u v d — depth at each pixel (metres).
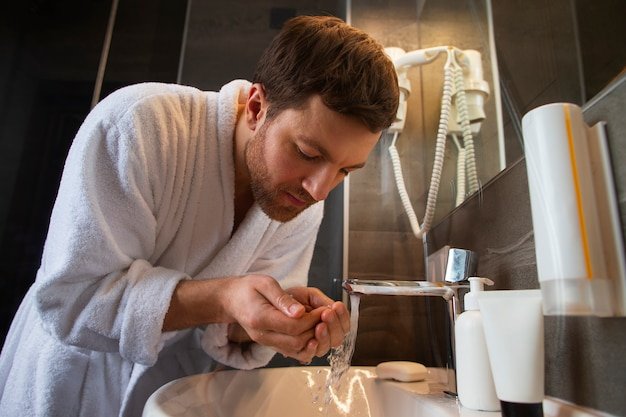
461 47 1.01
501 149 0.77
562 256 0.34
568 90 0.53
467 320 0.51
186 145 0.73
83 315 0.57
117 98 0.66
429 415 0.52
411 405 0.58
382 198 1.11
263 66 0.68
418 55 1.04
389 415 0.64
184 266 0.76
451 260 0.61
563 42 0.55
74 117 1.37
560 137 0.36
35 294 0.57
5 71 1.33
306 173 0.61
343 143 0.57
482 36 0.90
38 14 1.42
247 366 0.78
